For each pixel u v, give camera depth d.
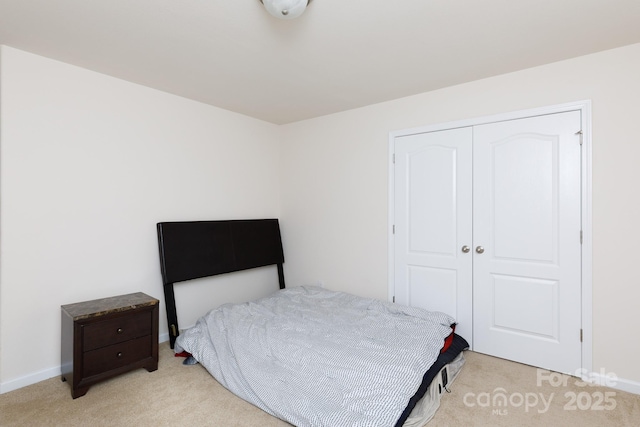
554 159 2.36
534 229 2.44
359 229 3.39
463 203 2.75
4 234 2.10
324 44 2.10
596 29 1.91
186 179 3.13
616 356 2.15
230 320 2.67
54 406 1.94
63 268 2.36
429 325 2.50
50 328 2.29
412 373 1.88
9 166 2.12
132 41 2.06
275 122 3.97
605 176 2.17
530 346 2.46
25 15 1.78
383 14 1.77
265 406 1.85
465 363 2.50
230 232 3.42
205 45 2.12
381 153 3.22
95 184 2.52
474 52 2.20
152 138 2.87
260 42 2.08
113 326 2.18
